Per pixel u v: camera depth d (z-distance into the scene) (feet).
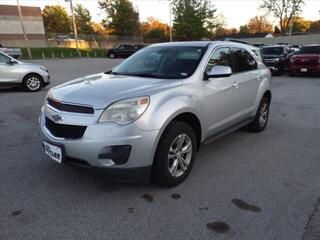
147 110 10.64
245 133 19.58
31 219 9.88
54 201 10.96
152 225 9.67
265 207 10.77
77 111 10.68
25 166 13.80
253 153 16.02
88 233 9.25
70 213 10.25
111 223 9.74
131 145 10.32
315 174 13.51
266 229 9.53
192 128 12.85
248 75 17.01
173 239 9.04
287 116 24.49
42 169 13.51
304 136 19.10
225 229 9.52
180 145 12.05
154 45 16.66
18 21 199.52
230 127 15.94
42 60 101.30
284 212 10.46
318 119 23.56
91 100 10.62
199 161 14.85
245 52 17.65
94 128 10.22
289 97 33.32
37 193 11.49
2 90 36.88
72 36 196.85
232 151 16.28
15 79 34.55
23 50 133.49
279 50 59.52
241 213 10.38
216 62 14.65
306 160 15.12
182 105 11.64
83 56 128.36
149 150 10.66
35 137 17.94
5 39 195.42
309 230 9.50
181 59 14.14
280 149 16.66
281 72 56.29
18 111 24.86
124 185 12.19
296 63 52.95
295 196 11.54
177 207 10.71
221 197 11.42
